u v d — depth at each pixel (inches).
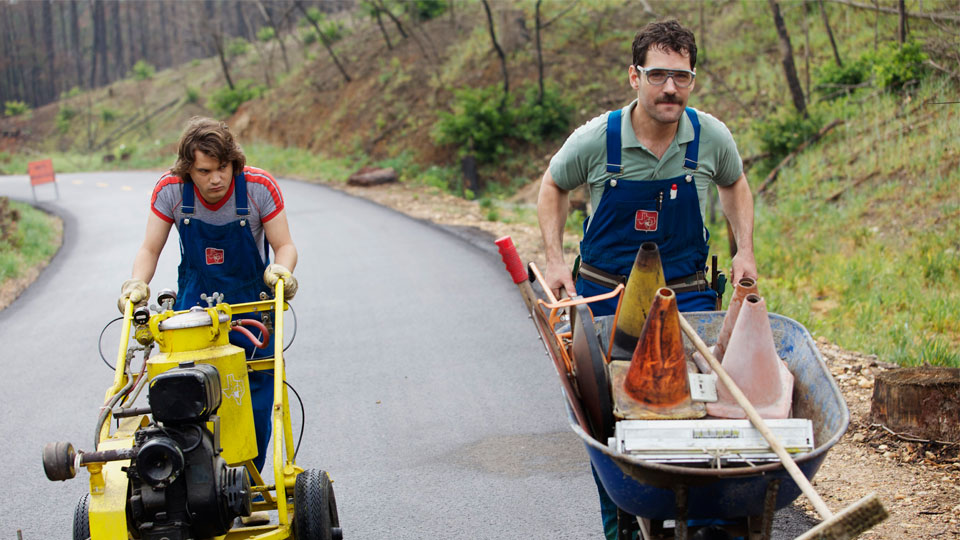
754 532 113.0
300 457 224.4
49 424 263.9
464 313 367.2
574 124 1020.5
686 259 156.4
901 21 619.5
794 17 906.7
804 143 621.0
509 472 208.2
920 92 581.6
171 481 120.0
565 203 164.1
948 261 390.0
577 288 163.3
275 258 162.7
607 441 117.8
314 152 1275.8
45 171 1003.9
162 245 163.5
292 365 307.1
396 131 1171.3
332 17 2164.1
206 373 125.1
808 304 360.8
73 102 3004.4
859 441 209.0
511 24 1153.4
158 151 1823.3
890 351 286.8
